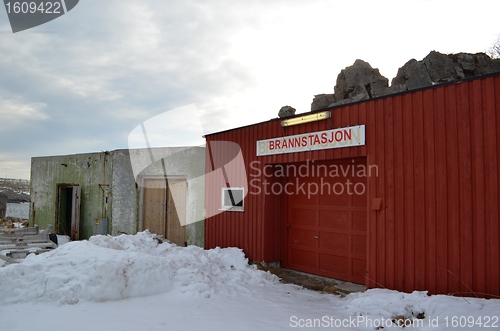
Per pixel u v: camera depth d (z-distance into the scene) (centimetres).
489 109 497
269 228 848
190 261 709
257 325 455
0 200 2722
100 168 1308
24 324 419
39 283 521
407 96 589
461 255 513
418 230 563
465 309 433
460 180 520
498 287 475
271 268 844
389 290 577
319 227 801
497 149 487
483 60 1232
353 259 733
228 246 933
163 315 475
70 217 1486
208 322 457
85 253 591
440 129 546
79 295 512
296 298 621
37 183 1537
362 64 1407
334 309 552
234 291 630
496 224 483
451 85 537
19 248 766
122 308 495
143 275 574
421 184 564
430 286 543
